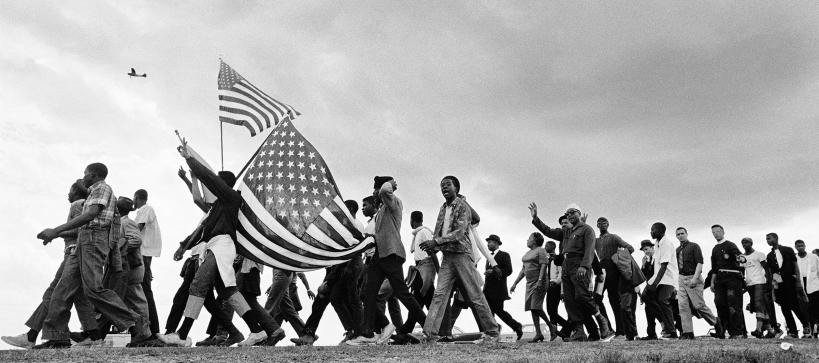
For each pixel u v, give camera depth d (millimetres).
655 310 11602
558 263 12742
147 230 10133
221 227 7660
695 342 9008
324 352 6168
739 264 12406
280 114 10500
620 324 11281
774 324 13680
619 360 5148
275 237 8586
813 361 5543
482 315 8555
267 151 9266
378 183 8742
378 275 8609
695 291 12273
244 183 8680
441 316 8570
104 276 8328
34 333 7918
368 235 9188
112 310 7422
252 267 9438
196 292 7414
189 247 8523
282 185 9102
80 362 4910
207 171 7574
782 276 14406
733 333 12273
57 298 7387
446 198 8883
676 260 11609
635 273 11477
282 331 7598
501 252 12125
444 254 8656
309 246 8797
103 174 7781
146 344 8273
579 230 10445
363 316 9359
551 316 12805
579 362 5070
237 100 10797
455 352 6227
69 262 7461
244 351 6238
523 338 14008
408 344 8156
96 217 7453
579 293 10312
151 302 9898
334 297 9438
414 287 11250
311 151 9414
